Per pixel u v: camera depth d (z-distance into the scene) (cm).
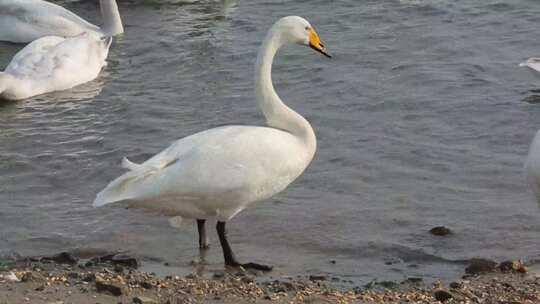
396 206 1330
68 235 1256
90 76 1845
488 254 1203
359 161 1469
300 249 1221
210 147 1125
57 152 1531
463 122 1603
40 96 1784
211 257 1194
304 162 1179
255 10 2134
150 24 2108
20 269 1124
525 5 2053
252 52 1920
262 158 1136
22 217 1309
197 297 1012
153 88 1794
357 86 1741
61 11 2119
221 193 1122
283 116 1191
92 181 1436
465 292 1056
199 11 2148
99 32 2075
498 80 1750
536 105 1652
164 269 1154
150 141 1564
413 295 1052
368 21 2030
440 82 1744
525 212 1305
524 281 1108
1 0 2116
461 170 1438
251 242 1238
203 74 1839
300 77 1794
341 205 1334
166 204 1128
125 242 1236
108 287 1009
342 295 1041
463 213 1309
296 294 1042
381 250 1214
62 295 998
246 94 1736
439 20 2012
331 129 1584
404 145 1521
